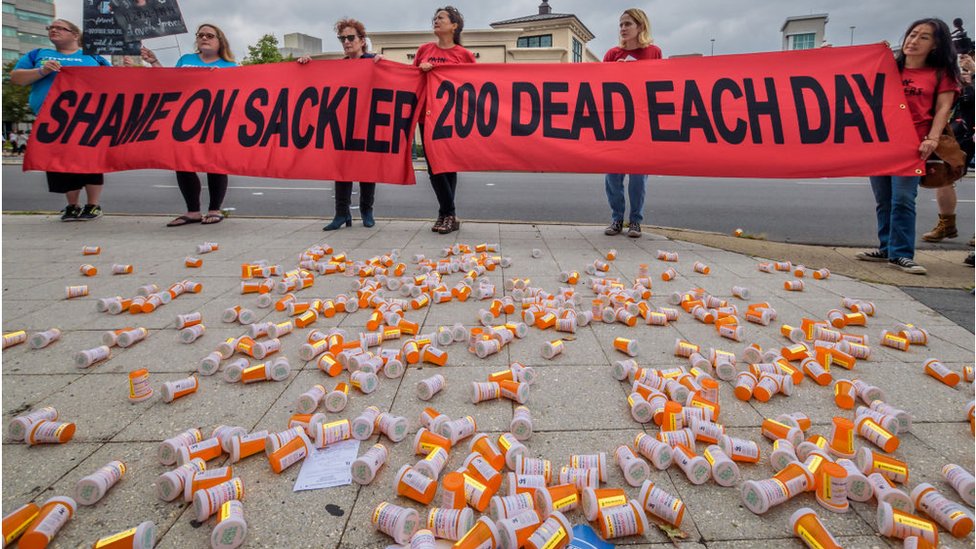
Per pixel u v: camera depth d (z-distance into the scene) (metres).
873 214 8.99
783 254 5.64
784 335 3.30
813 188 13.49
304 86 6.51
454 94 6.23
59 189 7.16
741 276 4.75
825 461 1.82
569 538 1.54
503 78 6.18
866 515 1.74
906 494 1.72
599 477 1.89
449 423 2.11
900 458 2.04
